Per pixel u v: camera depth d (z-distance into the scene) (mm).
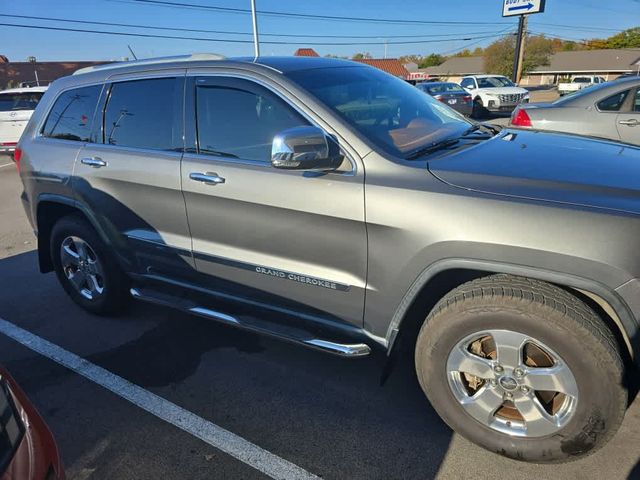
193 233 3119
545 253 2031
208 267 3117
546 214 2053
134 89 3357
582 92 6609
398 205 2314
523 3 26531
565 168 2342
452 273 2383
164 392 3062
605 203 2035
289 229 2668
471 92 20125
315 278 2658
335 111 2617
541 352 2176
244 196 2760
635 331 1974
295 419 2770
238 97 2889
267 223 2740
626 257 1929
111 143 3479
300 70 2906
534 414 2221
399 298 2439
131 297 4062
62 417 2887
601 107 6363
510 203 2117
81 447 2650
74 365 3400
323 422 2732
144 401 2986
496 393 2283
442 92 19031
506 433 2314
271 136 2754
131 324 3932
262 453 2539
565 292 2098
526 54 66750
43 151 3832
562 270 2023
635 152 2736
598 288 1982
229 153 2912
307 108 2645
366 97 2943
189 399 2984
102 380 3215
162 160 3137
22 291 4648
